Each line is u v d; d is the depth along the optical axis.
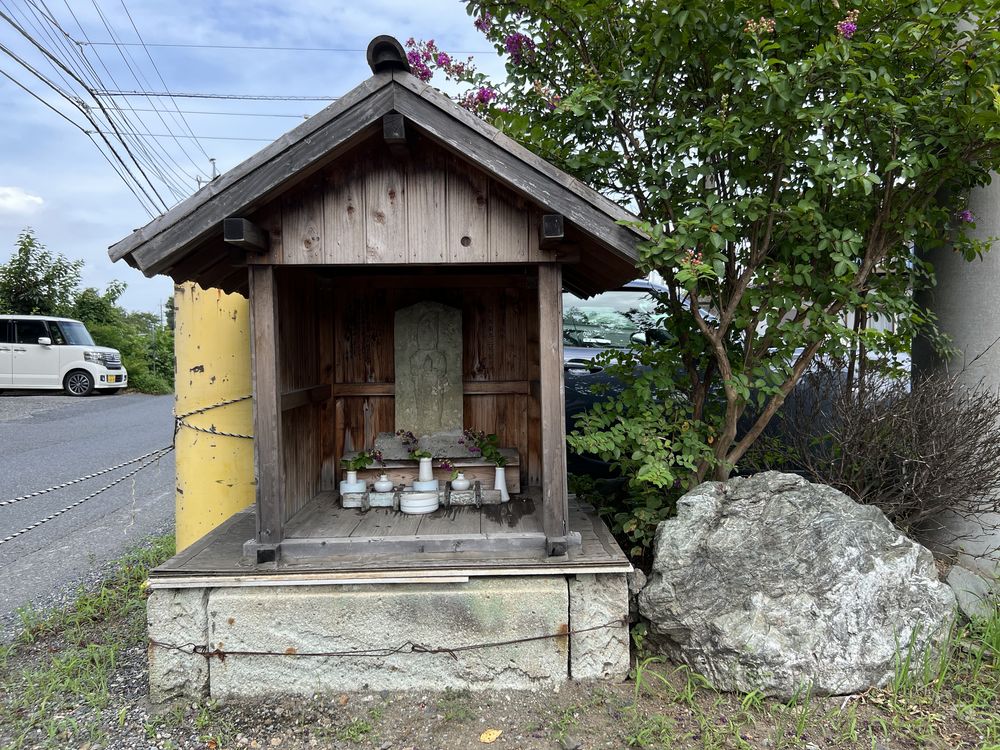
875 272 3.79
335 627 2.93
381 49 2.64
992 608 3.41
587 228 2.75
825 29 3.28
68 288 21.77
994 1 3.01
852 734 2.56
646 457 3.30
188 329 4.27
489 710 2.84
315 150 2.68
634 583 3.17
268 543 3.00
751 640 2.84
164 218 2.66
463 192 2.93
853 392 3.93
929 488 3.56
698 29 3.27
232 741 2.67
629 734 2.62
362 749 2.60
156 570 2.90
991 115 2.98
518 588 2.95
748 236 3.58
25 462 8.74
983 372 3.93
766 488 3.22
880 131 3.28
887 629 2.93
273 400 2.99
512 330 4.14
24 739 2.70
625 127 3.72
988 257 3.92
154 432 11.30
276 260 2.94
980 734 2.60
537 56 3.94
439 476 3.90
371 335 4.17
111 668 3.30
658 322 4.03
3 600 4.30
